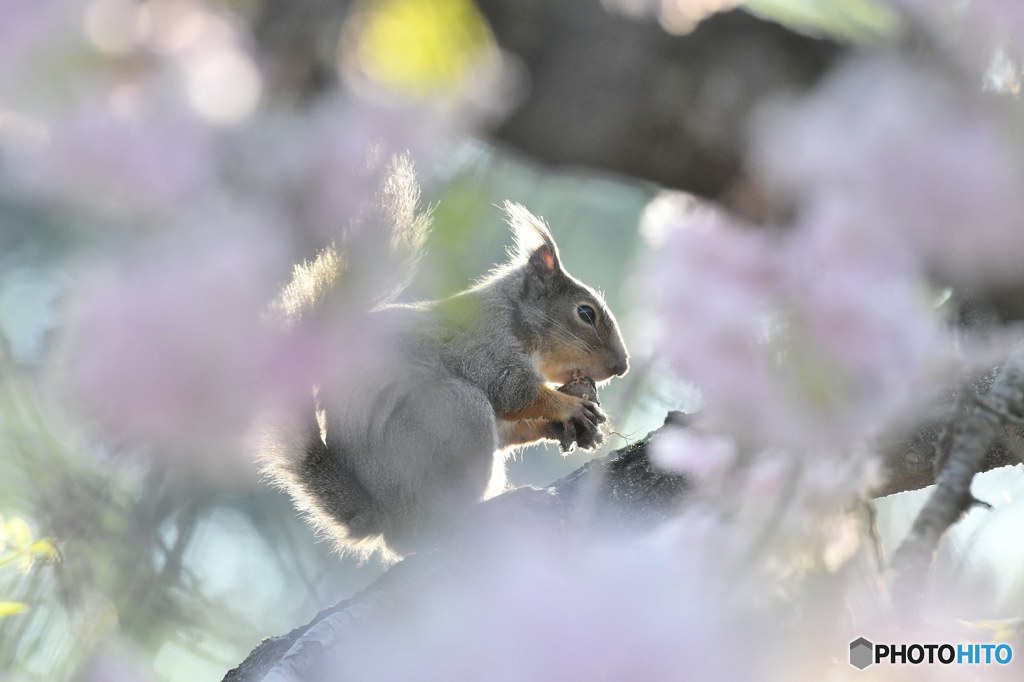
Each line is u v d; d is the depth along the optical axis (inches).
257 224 99.4
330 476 339.9
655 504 267.4
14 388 306.0
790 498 159.9
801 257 124.5
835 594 175.2
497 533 264.8
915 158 104.3
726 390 128.8
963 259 111.0
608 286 493.0
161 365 99.7
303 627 273.7
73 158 93.7
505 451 382.9
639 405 357.4
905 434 215.9
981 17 107.8
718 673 156.2
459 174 123.9
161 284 99.0
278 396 106.6
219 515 528.4
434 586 258.4
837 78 110.1
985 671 179.6
